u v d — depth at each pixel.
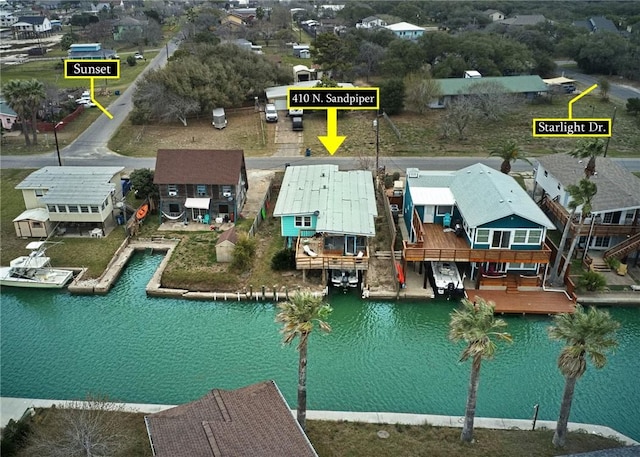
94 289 46.38
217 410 26.86
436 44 119.06
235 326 42.38
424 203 48.22
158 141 79.94
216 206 55.88
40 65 129.50
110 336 41.22
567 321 28.08
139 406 33.22
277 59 114.94
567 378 28.41
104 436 29.34
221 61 95.62
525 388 35.81
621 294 44.62
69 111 91.56
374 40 129.38
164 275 47.34
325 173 57.06
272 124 87.44
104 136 81.75
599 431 31.50
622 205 48.28
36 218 52.75
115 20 180.12
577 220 48.88
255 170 69.06
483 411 33.78
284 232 49.91
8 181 65.81
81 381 36.25
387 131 84.62
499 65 114.81
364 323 42.69
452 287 44.03
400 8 182.75
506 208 43.62
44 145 77.75
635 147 77.56
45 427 31.25
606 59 120.81
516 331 41.47
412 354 39.12
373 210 49.19
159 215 57.19
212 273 47.53
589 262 47.69
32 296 46.31
